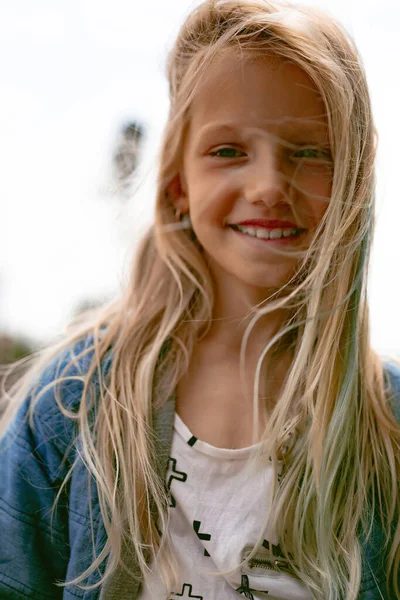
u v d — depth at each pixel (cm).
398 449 83
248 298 85
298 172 77
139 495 78
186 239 90
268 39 76
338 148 78
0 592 80
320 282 79
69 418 84
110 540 77
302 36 76
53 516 82
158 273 93
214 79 77
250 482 78
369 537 78
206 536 76
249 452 79
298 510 77
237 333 86
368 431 84
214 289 89
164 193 90
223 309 87
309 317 81
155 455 79
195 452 80
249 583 76
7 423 92
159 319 90
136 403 83
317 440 79
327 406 81
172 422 82
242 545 76
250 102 75
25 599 80
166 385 84
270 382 85
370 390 85
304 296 84
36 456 84
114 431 81
